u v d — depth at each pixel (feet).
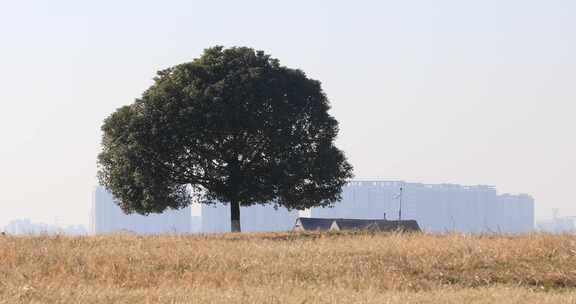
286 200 598.75
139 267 263.90
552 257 266.98
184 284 232.94
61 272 256.32
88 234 355.97
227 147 578.25
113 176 586.04
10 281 232.73
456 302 195.21
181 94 572.51
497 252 271.90
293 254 285.43
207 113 557.74
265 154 583.99
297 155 576.61
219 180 587.27
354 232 397.39
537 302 195.42
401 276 250.37
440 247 283.79
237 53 597.93
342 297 200.75
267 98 572.92
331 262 269.85
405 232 345.31
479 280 246.88
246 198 584.81
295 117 579.48
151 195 579.07
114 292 205.05
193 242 326.03
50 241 321.52
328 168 584.40
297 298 196.34
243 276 250.98
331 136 598.75
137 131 570.87
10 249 289.94
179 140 564.30
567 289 235.20
